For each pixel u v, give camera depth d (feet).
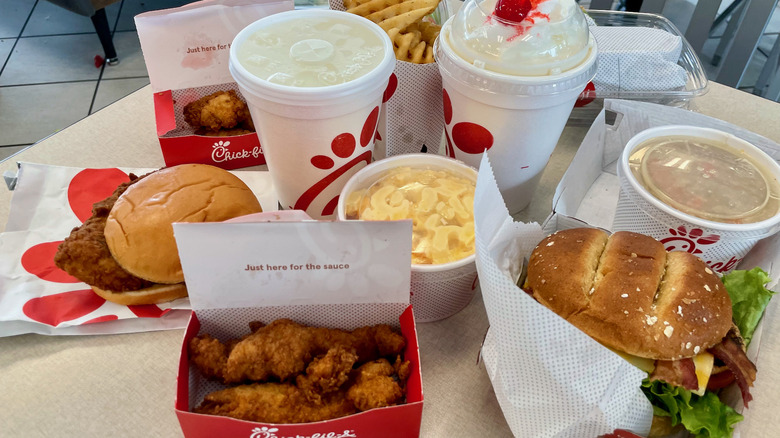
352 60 1.06
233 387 0.90
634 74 1.40
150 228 1.01
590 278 0.89
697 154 1.13
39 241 1.14
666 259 0.93
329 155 1.10
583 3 2.71
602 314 0.84
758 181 1.07
